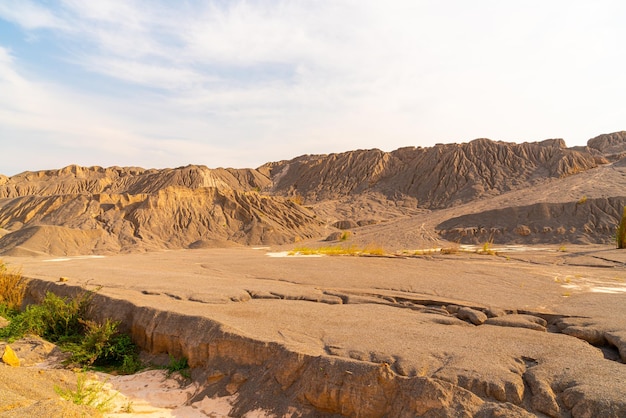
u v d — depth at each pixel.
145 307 10.29
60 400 5.43
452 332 8.59
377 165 71.94
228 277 16.50
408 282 14.59
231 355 8.00
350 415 6.30
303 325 9.10
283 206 51.19
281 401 6.86
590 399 5.51
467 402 5.78
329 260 22.30
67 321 11.12
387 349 7.45
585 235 32.44
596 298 11.59
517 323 9.30
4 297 13.89
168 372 8.62
